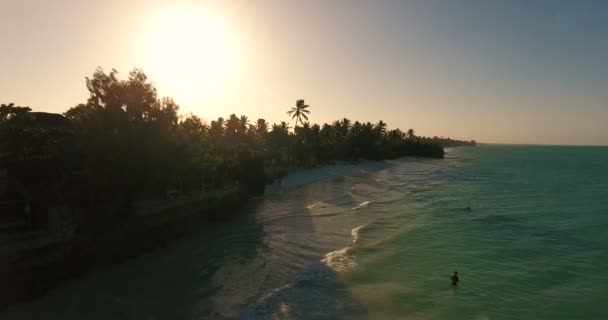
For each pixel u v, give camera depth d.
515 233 33.84
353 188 64.44
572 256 26.78
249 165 52.66
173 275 22.31
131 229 26.94
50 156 23.02
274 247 28.34
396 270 23.59
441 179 85.62
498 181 82.31
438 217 40.88
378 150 144.38
